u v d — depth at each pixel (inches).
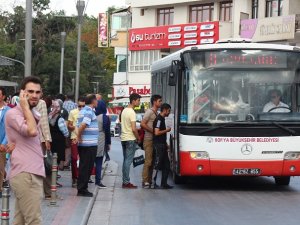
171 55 693.3
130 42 2386.8
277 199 547.5
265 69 584.7
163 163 619.2
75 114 610.2
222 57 585.6
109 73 4224.9
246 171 578.6
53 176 468.1
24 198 283.4
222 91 581.6
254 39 1834.4
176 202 531.2
